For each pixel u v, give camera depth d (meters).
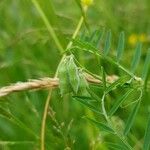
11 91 0.15
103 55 0.15
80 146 0.21
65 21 0.23
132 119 0.13
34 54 0.26
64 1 0.30
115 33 0.25
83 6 0.21
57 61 0.24
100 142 0.18
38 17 0.27
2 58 0.27
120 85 0.14
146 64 0.14
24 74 0.26
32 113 0.22
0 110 0.18
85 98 0.14
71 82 0.14
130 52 0.26
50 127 0.19
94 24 0.26
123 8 0.29
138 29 0.29
